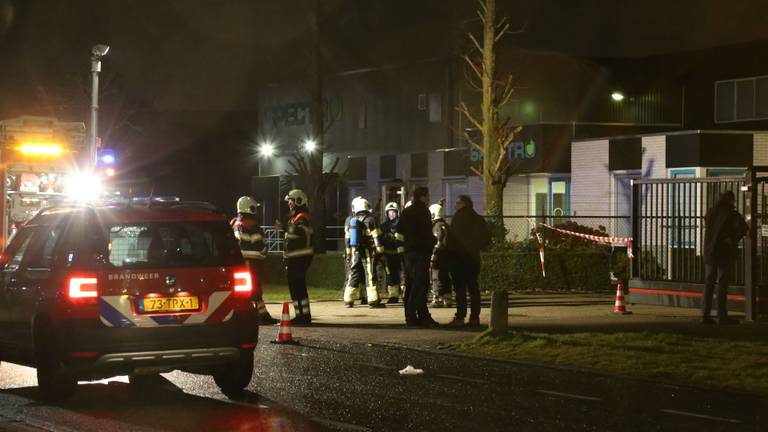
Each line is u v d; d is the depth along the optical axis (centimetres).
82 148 2034
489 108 2556
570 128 3475
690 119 3819
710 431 829
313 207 3484
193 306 952
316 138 3459
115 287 930
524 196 3525
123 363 930
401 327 1572
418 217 1579
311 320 1680
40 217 1070
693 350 1249
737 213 1559
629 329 1485
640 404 946
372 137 4441
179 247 1021
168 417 896
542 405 940
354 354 1288
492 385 1054
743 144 2975
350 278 1958
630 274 1970
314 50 3447
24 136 1962
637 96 3934
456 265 1562
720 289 1563
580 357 1213
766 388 1020
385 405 941
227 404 955
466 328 1548
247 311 973
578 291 2358
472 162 3703
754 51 3675
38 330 977
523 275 2338
